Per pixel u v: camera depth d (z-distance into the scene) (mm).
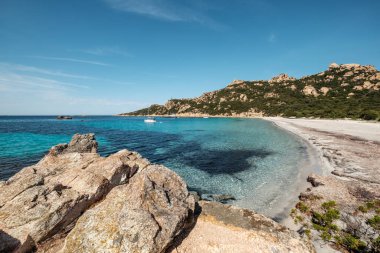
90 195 8516
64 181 9477
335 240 8094
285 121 75625
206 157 24703
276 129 53844
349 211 9820
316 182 14016
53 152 18484
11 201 7465
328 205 9484
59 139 40844
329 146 25594
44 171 10305
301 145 29234
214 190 14703
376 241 7219
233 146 31609
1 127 67062
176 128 67562
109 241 6359
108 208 7531
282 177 16672
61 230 7500
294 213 10617
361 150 22734
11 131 54719
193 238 7852
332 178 14359
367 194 11648
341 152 22016
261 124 74062
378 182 13578
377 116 55125
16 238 6500
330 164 18406
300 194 12625
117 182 10180
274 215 10836
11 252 6328
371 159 19062
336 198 11312
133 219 6789
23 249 6559
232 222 8867
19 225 6785
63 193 8125
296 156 23344
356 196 11469
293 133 42281
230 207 10070
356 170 16141
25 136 44906
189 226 8500
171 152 27922
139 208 7234
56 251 6902
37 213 7113
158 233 6629
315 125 53781
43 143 35656
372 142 27250
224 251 7234
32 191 7820
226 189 14844
